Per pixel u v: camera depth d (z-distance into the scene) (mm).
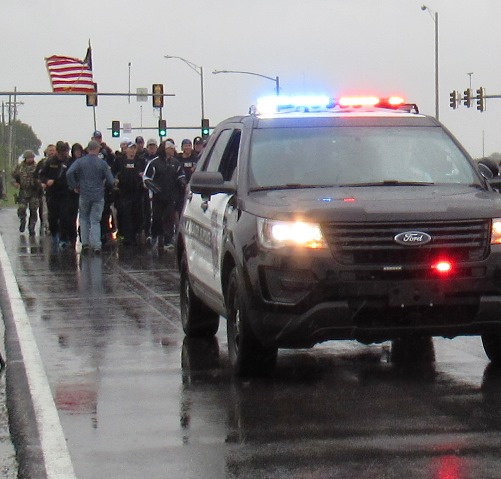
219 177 10766
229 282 10406
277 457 7566
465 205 9656
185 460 7566
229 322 10516
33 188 29984
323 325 9477
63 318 14156
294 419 8633
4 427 8742
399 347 11703
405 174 10789
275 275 9570
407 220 9469
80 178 24141
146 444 8008
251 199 10234
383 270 9430
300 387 9836
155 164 24984
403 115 11500
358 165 10805
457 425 8336
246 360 10133
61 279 18672
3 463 7711
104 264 21406
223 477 7152
